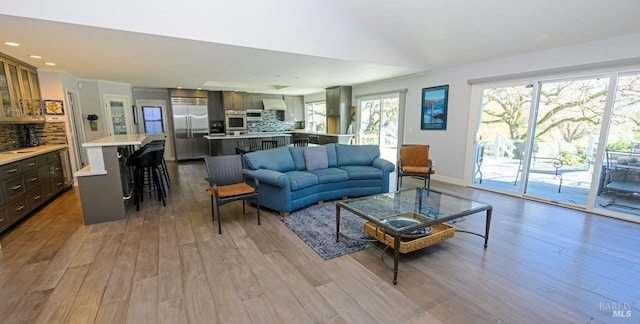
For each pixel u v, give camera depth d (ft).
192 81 21.22
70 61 13.33
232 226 10.25
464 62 15.51
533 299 6.13
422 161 15.58
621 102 10.66
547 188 13.43
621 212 10.93
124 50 11.52
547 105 12.93
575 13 9.80
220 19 10.55
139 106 25.70
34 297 6.18
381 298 6.17
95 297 6.19
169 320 5.50
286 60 13.76
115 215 10.78
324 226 10.20
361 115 24.57
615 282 6.75
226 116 29.53
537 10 10.15
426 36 13.73
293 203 11.39
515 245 8.66
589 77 11.38
